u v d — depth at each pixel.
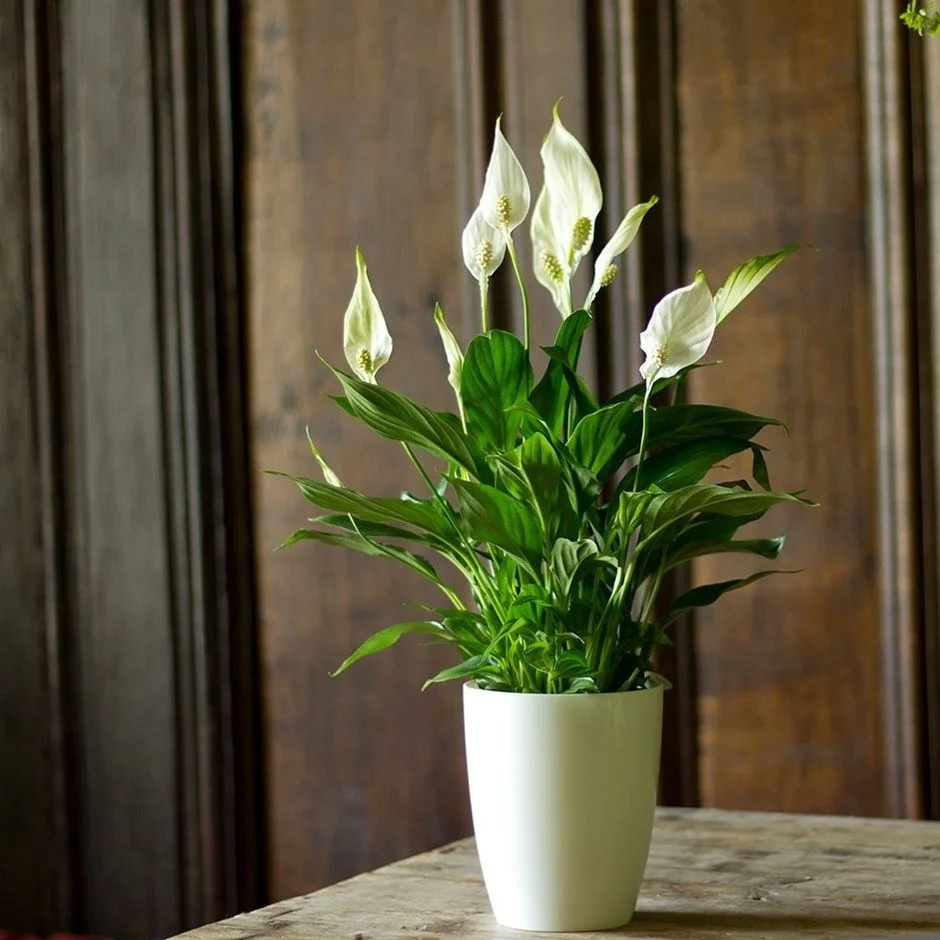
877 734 2.90
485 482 2.26
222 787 3.23
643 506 2.21
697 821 2.60
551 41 3.02
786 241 2.94
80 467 3.36
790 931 2.22
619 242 2.25
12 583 3.42
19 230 3.40
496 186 2.27
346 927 2.26
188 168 3.24
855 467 2.91
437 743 3.10
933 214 2.87
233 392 3.24
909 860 2.42
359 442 3.15
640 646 2.28
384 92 3.14
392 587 3.13
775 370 2.94
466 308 3.08
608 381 2.99
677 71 2.99
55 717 3.36
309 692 3.19
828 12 2.93
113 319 3.32
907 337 2.87
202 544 3.23
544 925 2.23
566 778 2.22
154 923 3.28
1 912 3.41
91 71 3.34
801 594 2.93
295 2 3.20
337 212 3.16
